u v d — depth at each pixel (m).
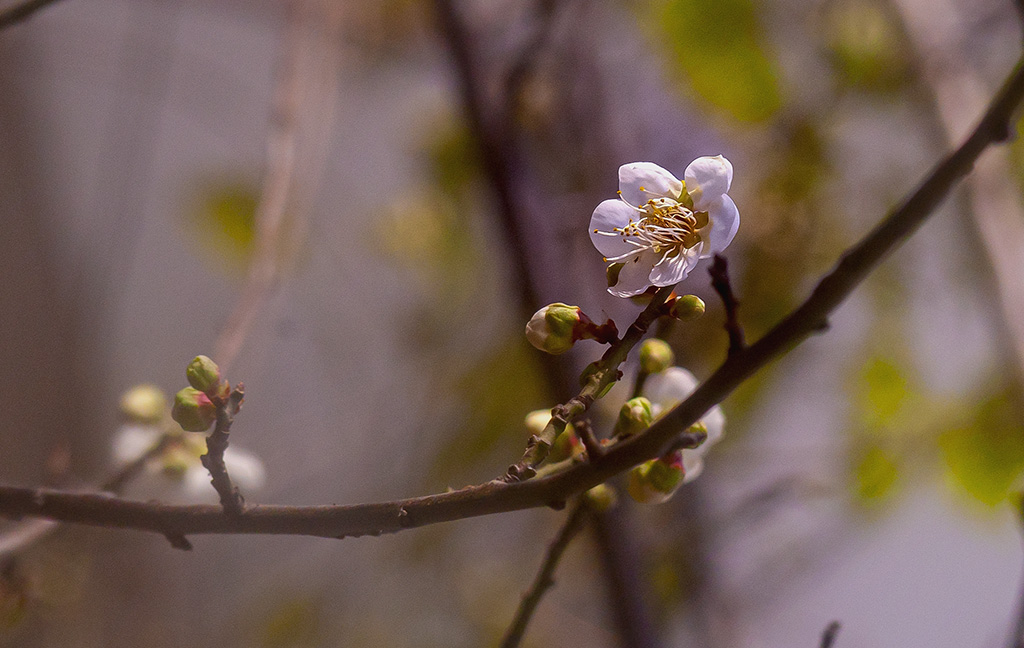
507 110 0.80
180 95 1.25
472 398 1.16
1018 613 0.62
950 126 0.90
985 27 0.92
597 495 0.60
